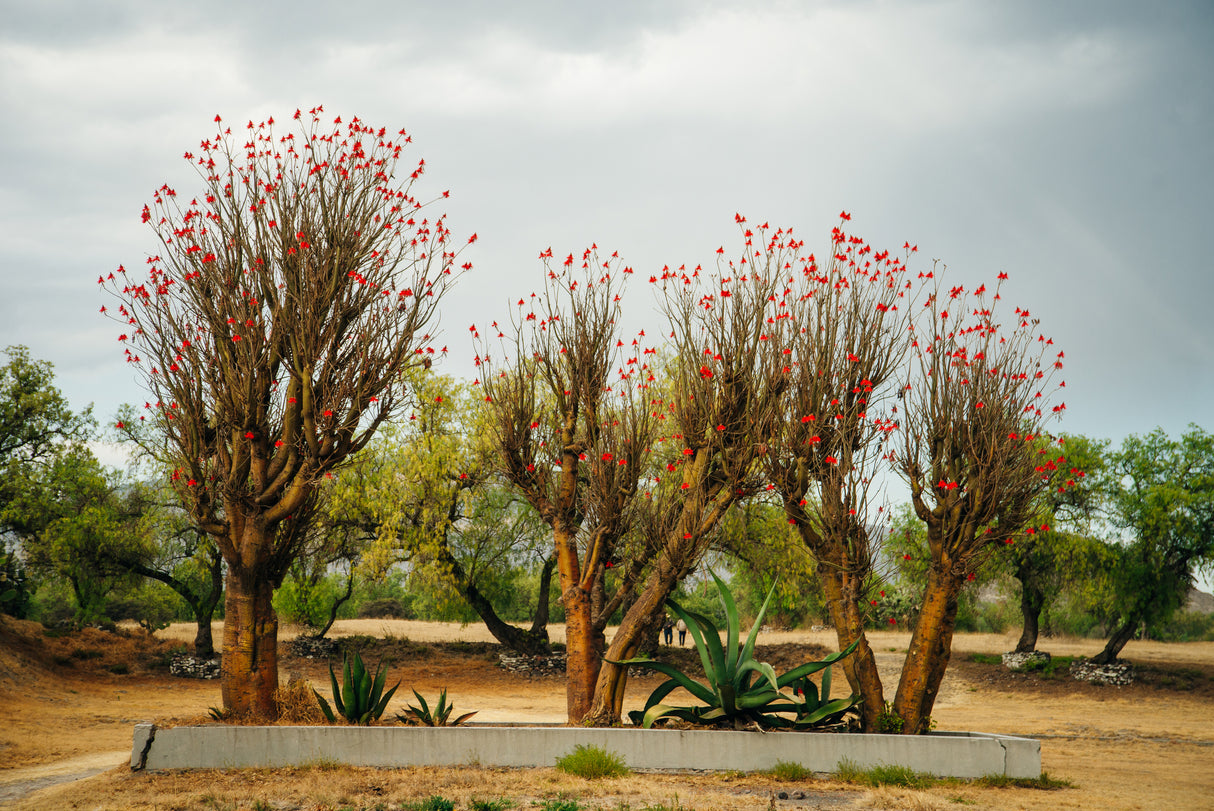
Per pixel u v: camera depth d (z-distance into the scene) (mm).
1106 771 13266
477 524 31469
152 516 29141
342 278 13500
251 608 12969
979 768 11555
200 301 13062
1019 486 12711
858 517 13086
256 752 11547
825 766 11641
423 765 11633
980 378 13031
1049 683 29297
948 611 12969
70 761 14133
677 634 46312
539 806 9289
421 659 31859
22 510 28172
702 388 13812
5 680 22188
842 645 13211
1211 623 59344
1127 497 29719
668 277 14289
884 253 13562
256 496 13102
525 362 14875
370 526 31078
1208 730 20719
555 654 31641
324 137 13750
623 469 14070
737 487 13555
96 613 33344
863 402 13227
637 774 11461
